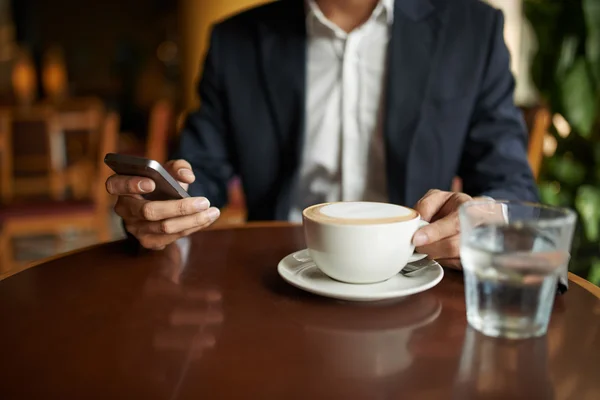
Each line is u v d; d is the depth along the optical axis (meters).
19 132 2.71
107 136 2.43
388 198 1.31
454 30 1.29
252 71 1.35
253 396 0.46
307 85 1.34
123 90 7.23
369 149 1.33
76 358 0.53
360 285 0.66
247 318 0.62
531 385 0.48
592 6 1.90
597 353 0.53
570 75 1.96
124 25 8.62
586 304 0.66
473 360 0.52
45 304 0.66
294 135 1.32
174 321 0.61
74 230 3.70
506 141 1.24
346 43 1.30
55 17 8.41
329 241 0.63
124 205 0.83
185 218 0.79
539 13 2.06
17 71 4.14
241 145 1.36
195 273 0.77
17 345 0.56
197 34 5.43
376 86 1.32
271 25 1.35
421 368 0.51
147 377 0.49
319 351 0.54
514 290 0.56
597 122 2.03
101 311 0.64
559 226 0.55
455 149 1.28
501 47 1.30
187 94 5.71
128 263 0.81
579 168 2.06
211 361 0.52
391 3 1.28
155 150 2.53
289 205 1.33
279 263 0.74
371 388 0.47
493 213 0.60
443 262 0.75
